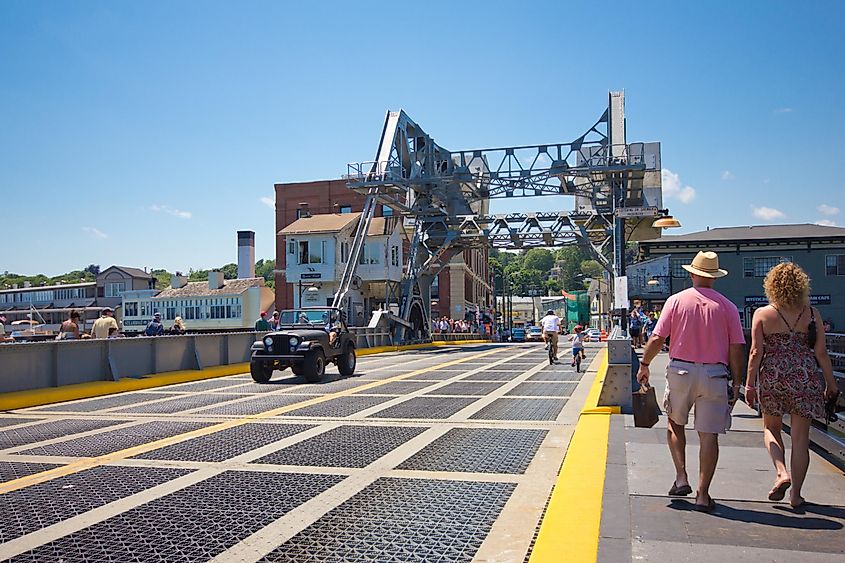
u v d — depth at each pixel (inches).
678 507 228.5
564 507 232.2
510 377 737.6
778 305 229.9
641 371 244.1
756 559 181.2
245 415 474.3
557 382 674.8
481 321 3110.2
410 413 470.3
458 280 2829.7
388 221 2078.0
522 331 2792.8
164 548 205.0
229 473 298.4
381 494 261.4
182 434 400.2
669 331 233.6
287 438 380.8
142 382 684.7
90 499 259.3
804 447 223.9
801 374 222.5
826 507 225.8
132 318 3046.3
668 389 234.8
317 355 714.2
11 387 560.7
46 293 3890.3
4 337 764.6
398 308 1676.9
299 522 228.4
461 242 1785.2
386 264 2017.7
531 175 1551.4
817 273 1822.1
